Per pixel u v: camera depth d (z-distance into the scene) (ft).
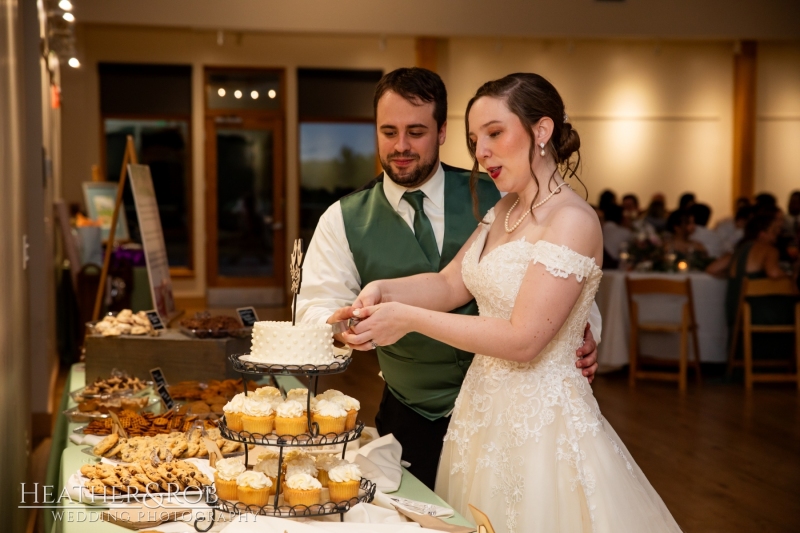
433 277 7.36
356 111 40.32
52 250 22.04
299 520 5.40
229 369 10.33
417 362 8.17
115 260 23.45
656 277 23.39
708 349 23.68
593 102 40.14
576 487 6.42
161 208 38.93
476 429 6.96
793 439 17.22
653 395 21.54
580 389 6.75
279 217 40.06
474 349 6.15
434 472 8.28
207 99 38.96
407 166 7.95
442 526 5.57
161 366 10.34
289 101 39.55
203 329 10.47
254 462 6.85
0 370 8.46
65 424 10.02
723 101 40.93
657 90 40.52
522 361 6.24
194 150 38.75
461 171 8.67
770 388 22.62
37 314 17.52
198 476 6.23
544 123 6.51
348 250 8.38
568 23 33.65
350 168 40.65
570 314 6.66
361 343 6.06
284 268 40.27
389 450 6.85
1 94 9.16
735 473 14.94
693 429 17.98
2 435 8.54
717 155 41.14
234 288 39.88
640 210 38.14
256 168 39.81
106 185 29.17
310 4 31.73
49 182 21.03
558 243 6.27
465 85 38.50
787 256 25.55
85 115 37.27
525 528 6.45
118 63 37.70
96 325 11.00
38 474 14.24
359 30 32.22
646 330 23.86
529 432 6.57
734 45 37.52
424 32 32.71
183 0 30.66
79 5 29.78
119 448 7.10
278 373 5.22
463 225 8.28
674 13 34.47
